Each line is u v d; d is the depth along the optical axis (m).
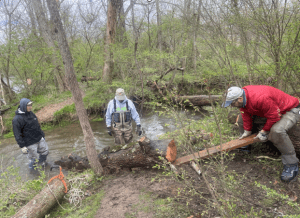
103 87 8.82
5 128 8.05
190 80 8.34
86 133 3.50
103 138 6.34
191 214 2.43
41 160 4.88
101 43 10.00
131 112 4.79
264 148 3.65
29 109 4.39
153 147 3.41
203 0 4.04
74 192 3.15
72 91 3.29
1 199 3.02
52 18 2.97
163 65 8.91
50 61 10.46
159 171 3.53
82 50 10.32
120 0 8.38
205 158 3.40
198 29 4.34
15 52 9.33
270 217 2.25
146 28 8.59
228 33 3.97
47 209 2.83
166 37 9.06
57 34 3.02
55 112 8.32
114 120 4.67
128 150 3.61
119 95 4.59
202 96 7.52
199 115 6.96
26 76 10.55
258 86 2.87
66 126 7.95
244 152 3.70
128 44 9.08
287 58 3.39
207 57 6.35
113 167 3.70
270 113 2.72
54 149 5.81
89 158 3.60
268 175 3.00
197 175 3.19
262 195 2.62
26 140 4.47
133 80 8.95
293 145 3.01
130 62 8.77
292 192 2.58
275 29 3.55
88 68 10.52
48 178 4.18
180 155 3.89
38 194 2.93
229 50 4.13
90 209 2.79
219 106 5.09
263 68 4.09
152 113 8.19
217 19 3.91
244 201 2.52
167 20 8.23
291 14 3.29
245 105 2.88
